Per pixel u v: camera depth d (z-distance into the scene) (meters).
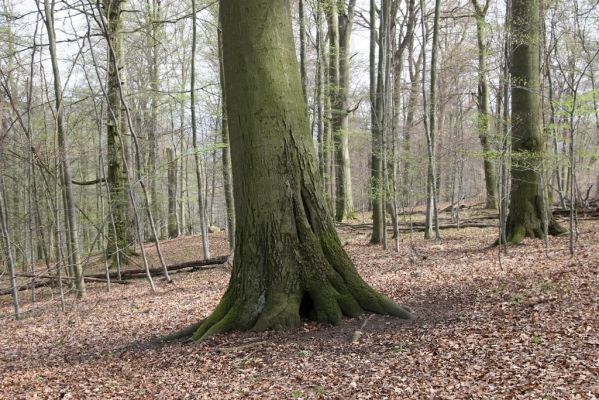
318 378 5.20
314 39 21.67
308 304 7.06
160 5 19.77
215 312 7.21
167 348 6.93
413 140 20.59
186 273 15.05
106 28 11.88
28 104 11.27
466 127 22.03
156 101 20.14
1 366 7.26
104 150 19.08
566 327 5.48
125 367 6.39
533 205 12.66
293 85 7.07
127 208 17.34
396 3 19.03
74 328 9.33
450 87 20.38
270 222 6.96
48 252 16.69
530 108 12.16
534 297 6.86
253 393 5.02
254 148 6.92
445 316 6.76
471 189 29.91
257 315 6.89
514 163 12.20
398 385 4.77
